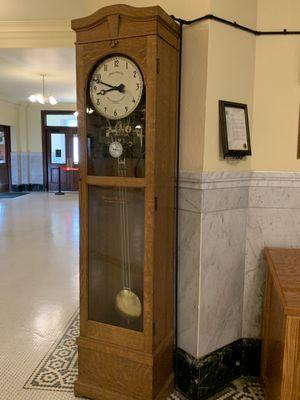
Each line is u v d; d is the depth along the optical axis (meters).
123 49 1.57
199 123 1.72
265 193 1.97
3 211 7.49
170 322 1.88
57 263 4.11
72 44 3.52
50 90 8.41
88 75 1.67
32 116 10.66
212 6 1.65
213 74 1.70
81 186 1.76
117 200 1.76
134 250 1.75
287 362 1.35
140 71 1.57
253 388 1.95
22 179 10.88
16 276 3.67
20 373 2.05
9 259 4.27
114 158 1.71
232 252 1.93
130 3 1.86
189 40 1.73
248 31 1.84
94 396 1.81
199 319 1.81
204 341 1.85
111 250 1.80
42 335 2.49
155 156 1.57
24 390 1.91
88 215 1.77
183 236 1.85
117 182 1.66
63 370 2.08
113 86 1.64
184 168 1.82
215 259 1.84
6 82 7.38
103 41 1.60
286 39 1.86
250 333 2.05
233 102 1.82
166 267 1.79
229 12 1.74
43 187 11.00
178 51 1.73
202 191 1.73
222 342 1.94
